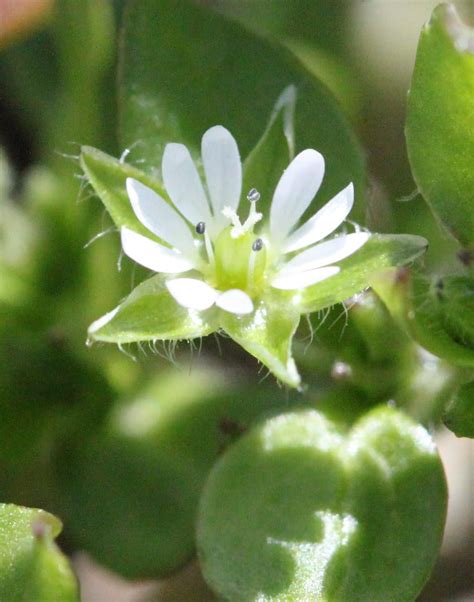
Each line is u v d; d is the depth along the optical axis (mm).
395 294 63
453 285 64
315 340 69
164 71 70
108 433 75
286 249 64
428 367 69
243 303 62
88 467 75
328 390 71
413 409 69
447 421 64
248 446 67
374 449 66
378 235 63
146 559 73
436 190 65
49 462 75
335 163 69
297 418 67
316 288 64
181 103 70
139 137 69
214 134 64
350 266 63
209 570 64
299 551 64
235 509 65
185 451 75
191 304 62
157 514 74
